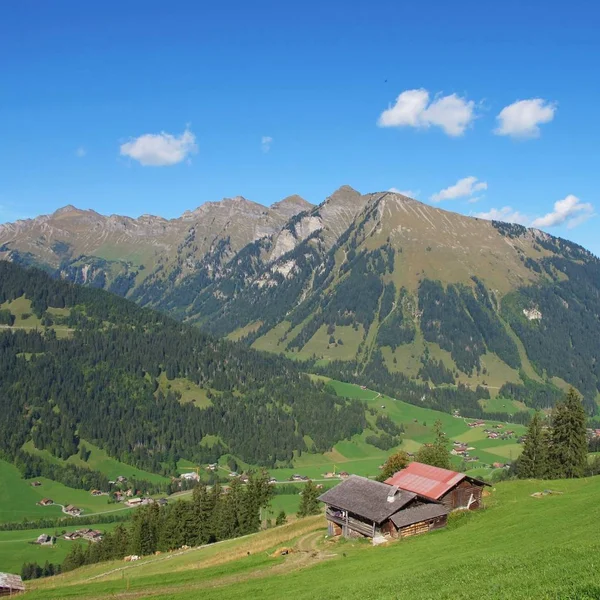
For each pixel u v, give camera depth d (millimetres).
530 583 39719
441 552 61625
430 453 130000
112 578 86125
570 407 123562
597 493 78125
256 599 55344
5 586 79062
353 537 80250
